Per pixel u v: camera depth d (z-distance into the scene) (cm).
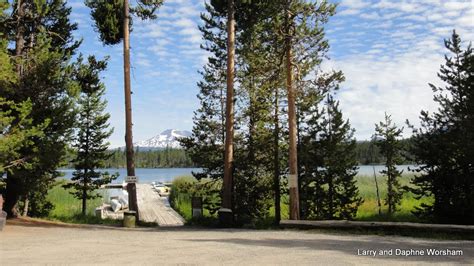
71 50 1955
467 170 1416
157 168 16850
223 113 2181
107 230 1491
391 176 2264
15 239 1109
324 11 1559
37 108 1634
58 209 2716
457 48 1463
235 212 1861
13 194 1753
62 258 790
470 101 1377
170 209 2772
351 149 1831
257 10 1738
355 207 1836
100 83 1995
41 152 1606
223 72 2181
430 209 1542
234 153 1927
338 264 722
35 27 1808
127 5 1869
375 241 1054
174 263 737
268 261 754
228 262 745
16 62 1588
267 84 1695
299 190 1806
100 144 2605
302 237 1168
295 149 1578
